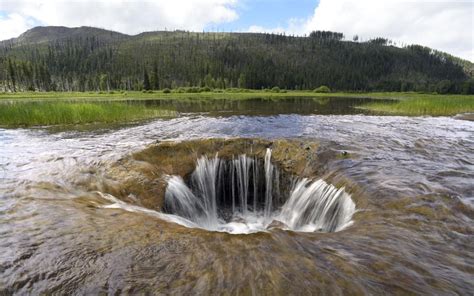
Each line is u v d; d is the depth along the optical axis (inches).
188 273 145.9
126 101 1883.6
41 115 765.9
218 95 3036.4
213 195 415.5
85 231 187.2
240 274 145.0
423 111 1141.7
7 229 187.2
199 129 671.1
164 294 131.2
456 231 195.3
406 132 609.9
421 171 327.0
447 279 144.0
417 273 148.2
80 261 154.3
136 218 213.0
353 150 423.8
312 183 346.6
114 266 150.7
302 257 160.9
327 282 139.3
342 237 186.7
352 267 151.7
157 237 182.1
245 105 1529.3
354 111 1186.6
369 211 233.6
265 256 161.6
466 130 648.4
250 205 432.8
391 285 138.1
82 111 809.5
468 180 296.7
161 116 954.1
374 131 622.2
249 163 432.8
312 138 514.3
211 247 171.0
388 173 319.3
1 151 430.6
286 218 354.6
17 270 145.6
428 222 208.7
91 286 135.8
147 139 546.9
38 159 370.3
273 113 1072.2
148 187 316.8
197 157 410.6
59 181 292.7
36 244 169.8
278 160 417.1
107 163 347.9
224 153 428.1
